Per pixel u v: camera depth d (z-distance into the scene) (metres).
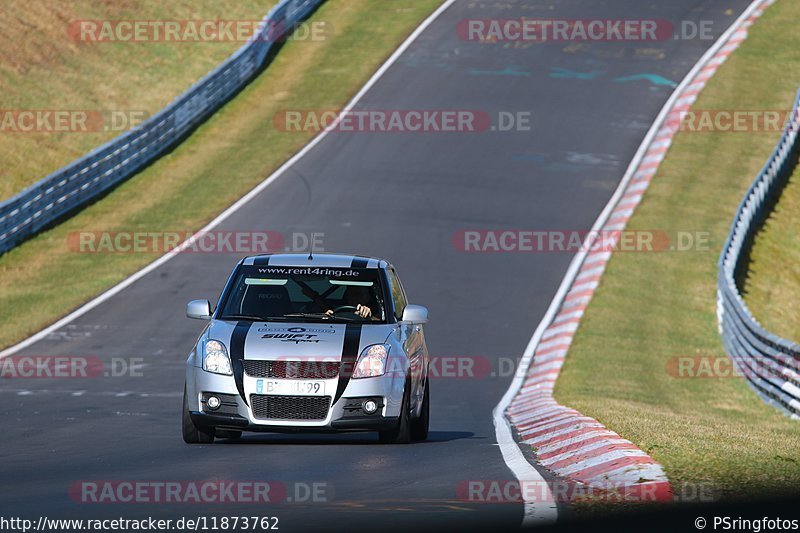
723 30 164.50
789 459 32.50
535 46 154.00
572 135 129.00
